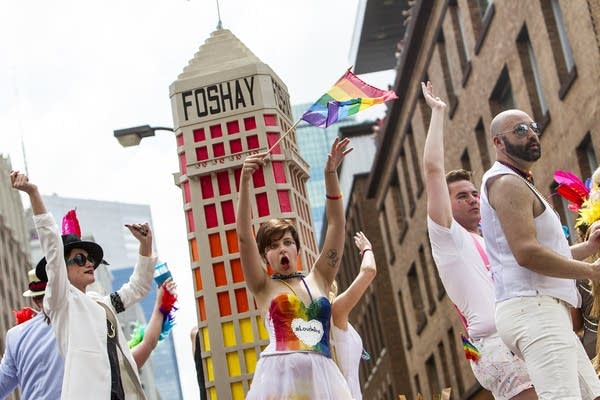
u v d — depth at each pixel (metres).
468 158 32.72
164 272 8.49
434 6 33.25
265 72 10.58
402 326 46.00
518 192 6.47
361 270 7.91
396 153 42.66
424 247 39.78
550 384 6.32
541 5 23.78
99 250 7.84
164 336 8.49
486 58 28.47
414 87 37.75
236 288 10.11
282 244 7.11
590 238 7.19
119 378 7.33
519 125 6.74
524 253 6.35
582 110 22.33
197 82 10.60
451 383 38.50
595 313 8.34
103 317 7.42
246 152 10.35
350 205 53.47
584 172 22.89
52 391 7.39
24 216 73.12
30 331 7.56
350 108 7.25
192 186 10.38
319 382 6.81
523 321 6.42
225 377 9.96
